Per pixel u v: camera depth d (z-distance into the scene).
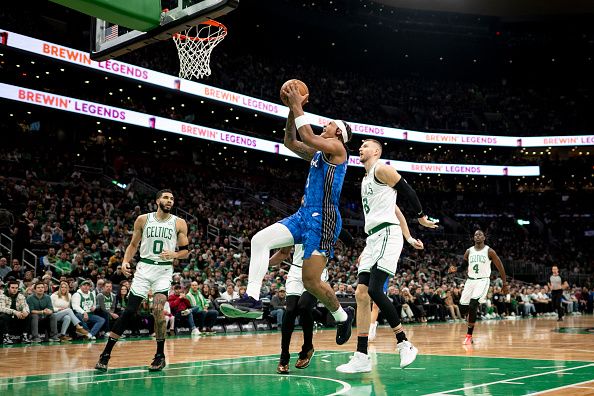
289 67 36.78
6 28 19.73
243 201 30.22
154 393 4.32
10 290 10.70
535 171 38.25
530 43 40.03
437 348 8.40
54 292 12.32
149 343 10.19
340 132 5.14
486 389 4.38
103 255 16.34
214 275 16.59
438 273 28.09
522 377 5.07
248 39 37.19
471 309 9.26
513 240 37.66
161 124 25.14
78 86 25.58
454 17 38.38
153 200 23.97
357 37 37.72
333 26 36.09
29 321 10.78
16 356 7.82
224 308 4.65
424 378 5.09
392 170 5.43
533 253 36.75
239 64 32.62
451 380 4.94
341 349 8.50
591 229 39.75
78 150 26.52
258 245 4.80
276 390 4.44
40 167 23.31
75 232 18.05
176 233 6.25
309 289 5.08
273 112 29.05
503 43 39.97
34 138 25.45
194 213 24.39
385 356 7.29
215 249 19.47
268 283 16.17
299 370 5.80
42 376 5.49
